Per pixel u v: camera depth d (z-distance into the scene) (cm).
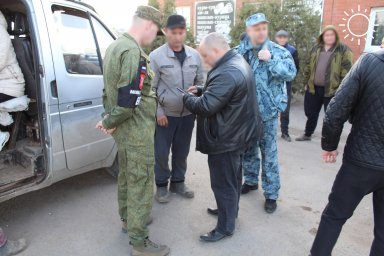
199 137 266
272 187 327
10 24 312
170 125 332
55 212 326
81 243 281
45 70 275
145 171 247
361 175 209
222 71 244
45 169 290
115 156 366
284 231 302
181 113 330
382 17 790
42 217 317
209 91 246
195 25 1123
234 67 246
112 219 316
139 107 239
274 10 760
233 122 252
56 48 286
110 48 232
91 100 316
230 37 860
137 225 253
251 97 258
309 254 250
